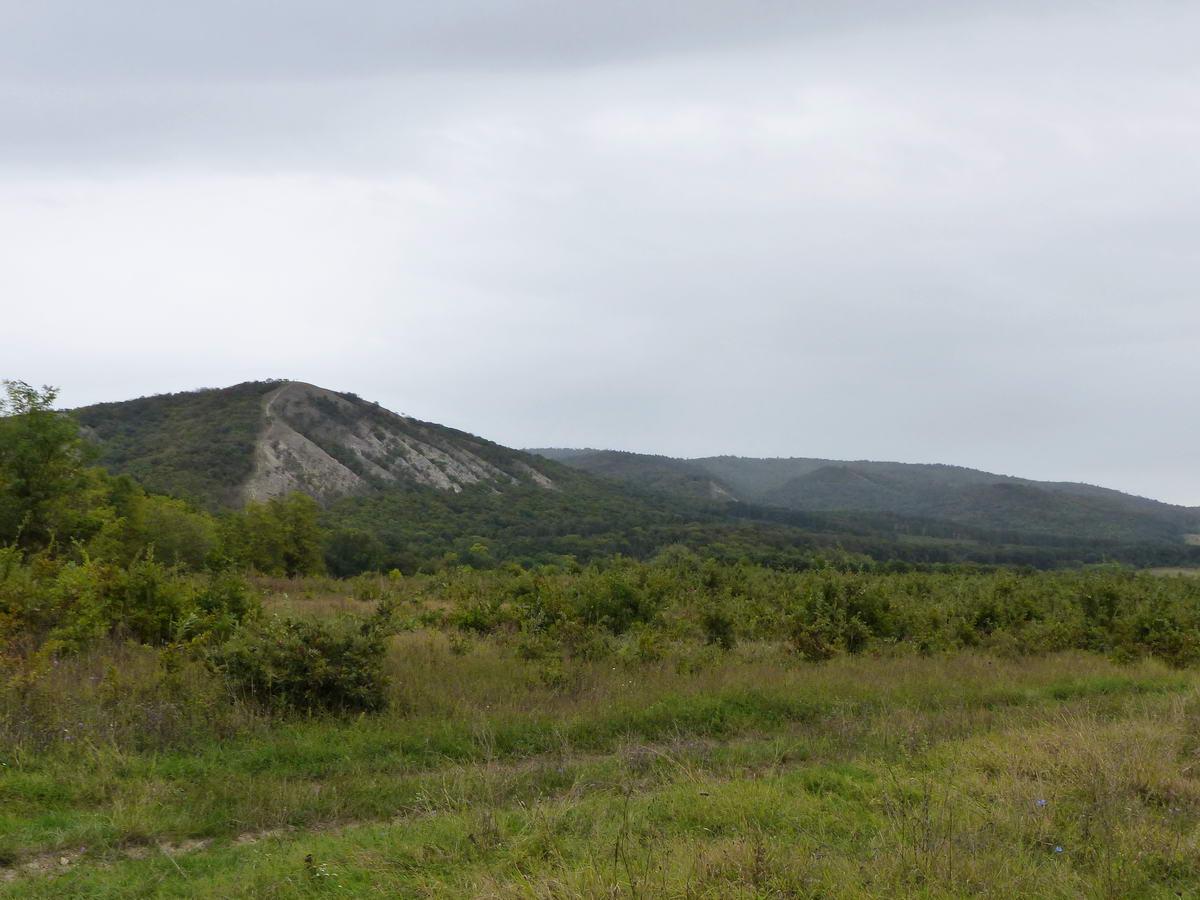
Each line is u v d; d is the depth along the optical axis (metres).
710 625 14.34
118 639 9.76
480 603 15.45
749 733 8.61
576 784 6.21
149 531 22.80
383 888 4.42
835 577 16.67
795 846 4.97
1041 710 9.63
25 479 16.34
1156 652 15.45
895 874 4.51
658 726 8.48
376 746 7.20
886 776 6.74
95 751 6.27
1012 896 4.29
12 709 6.75
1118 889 4.45
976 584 22.78
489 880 4.34
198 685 7.90
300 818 5.62
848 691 10.30
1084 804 5.80
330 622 8.80
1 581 9.24
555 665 10.23
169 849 5.01
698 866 4.56
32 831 4.97
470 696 8.88
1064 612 18.45
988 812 5.62
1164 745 7.30
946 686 11.00
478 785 6.20
